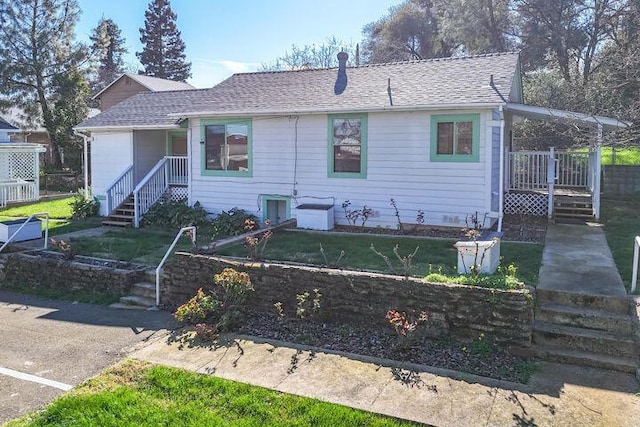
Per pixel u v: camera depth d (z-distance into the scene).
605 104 17.11
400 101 12.65
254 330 7.33
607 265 8.63
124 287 9.44
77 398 5.27
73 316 8.37
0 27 31.31
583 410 5.00
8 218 17.41
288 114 13.95
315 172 13.98
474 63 14.48
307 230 13.17
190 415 4.92
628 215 13.90
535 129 23.17
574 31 25.08
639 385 5.54
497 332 6.46
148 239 13.14
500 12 27.88
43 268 10.42
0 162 22.11
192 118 15.51
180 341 7.02
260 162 14.66
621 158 20.44
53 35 32.41
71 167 31.42
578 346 6.39
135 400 5.25
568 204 13.84
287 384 5.59
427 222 12.79
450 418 4.85
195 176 15.71
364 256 9.92
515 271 7.65
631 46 18.78
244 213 14.63
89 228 15.25
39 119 33.19
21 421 4.93
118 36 57.16
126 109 19.53
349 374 5.82
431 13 38.28
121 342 7.09
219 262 8.41
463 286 6.65
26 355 6.64
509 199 14.48
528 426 4.71
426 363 6.11
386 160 13.07
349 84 14.73
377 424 4.74
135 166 17.91
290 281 7.78
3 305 9.13
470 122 12.10
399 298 7.02
